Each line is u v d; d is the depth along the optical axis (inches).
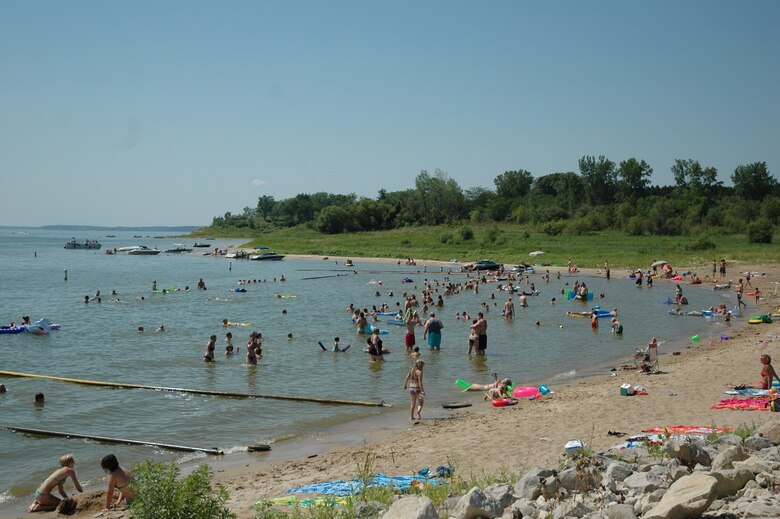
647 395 712.4
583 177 6171.3
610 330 1375.5
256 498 448.1
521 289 2277.3
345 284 2566.4
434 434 627.2
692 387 739.4
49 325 1370.6
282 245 5113.2
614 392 748.6
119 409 762.8
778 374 788.6
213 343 1063.0
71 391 850.8
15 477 547.8
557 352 1126.4
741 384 732.0
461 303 1913.1
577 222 4682.6
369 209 6230.3
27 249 5757.9
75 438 650.2
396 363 1039.0
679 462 378.6
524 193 7327.8
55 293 2217.0
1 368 1007.6
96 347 1193.4
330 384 894.4
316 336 1317.7
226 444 633.6
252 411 755.4
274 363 1043.3
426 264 3597.4
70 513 461.1
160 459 585.6
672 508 278.8
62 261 4089.6
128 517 428.8
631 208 4936.0
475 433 610.9
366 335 1327.5
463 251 4033.0
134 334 1350.9
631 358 1058.7
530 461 494.9
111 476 463.8
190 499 334.3
